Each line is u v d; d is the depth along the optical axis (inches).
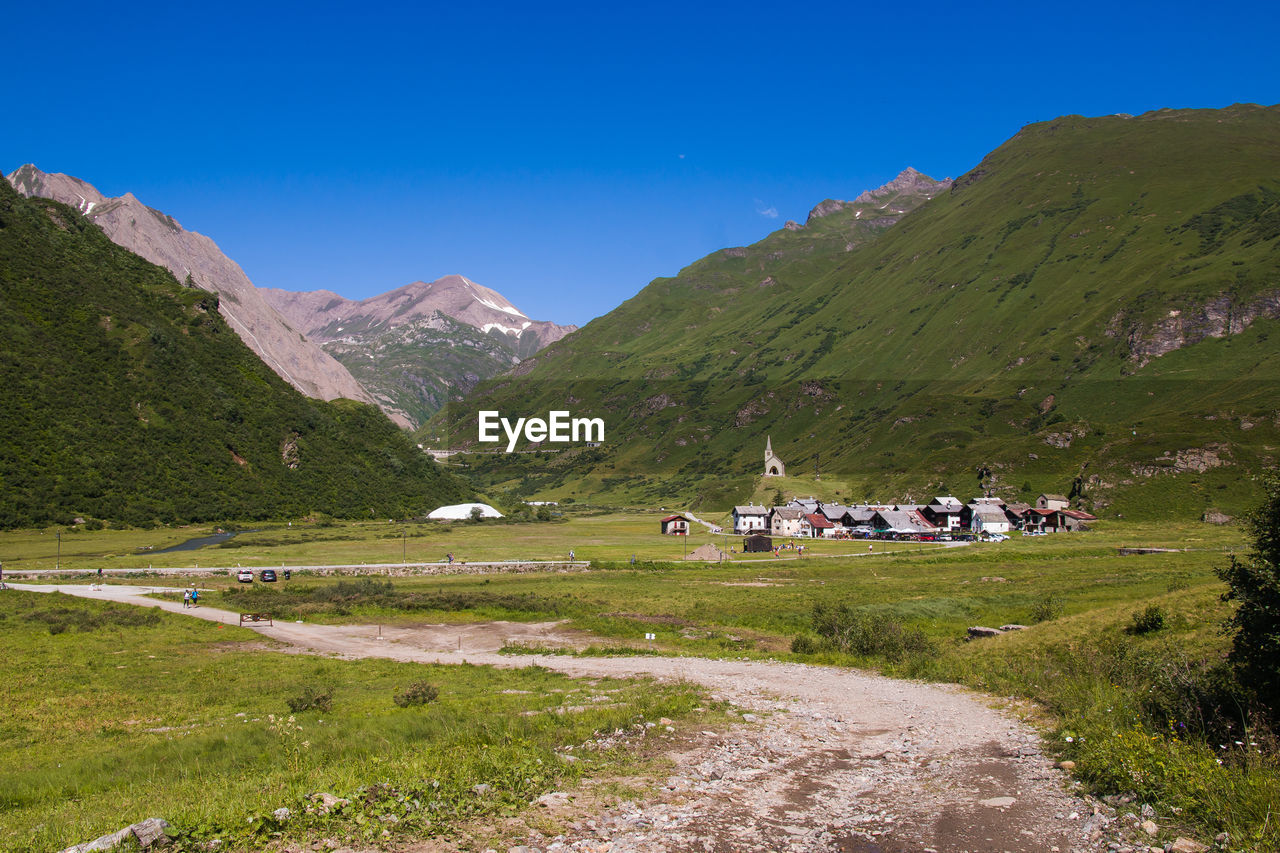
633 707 1048.2
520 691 1379.2
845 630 1991.9
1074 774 713.0
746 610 2751.0
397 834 492.7
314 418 7800.2
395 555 4704.7
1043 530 6082.7
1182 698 846.5
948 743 879.7
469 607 2842.0
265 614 2630.4
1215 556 3604.8
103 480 5344.5
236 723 1140.5
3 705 1286.9
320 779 625.6
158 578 3619.6
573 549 5295.3
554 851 484.7
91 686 1481.3
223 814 510.0
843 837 542.9
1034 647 1595.7
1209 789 590.2
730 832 546.3
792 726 983.0
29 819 584.1
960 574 3710.6
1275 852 479.2
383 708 1230.9
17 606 2603.3
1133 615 1581.0
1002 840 539.2
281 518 6240.2
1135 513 5935.0
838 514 7017.7
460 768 640.4
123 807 604.4
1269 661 810.2
